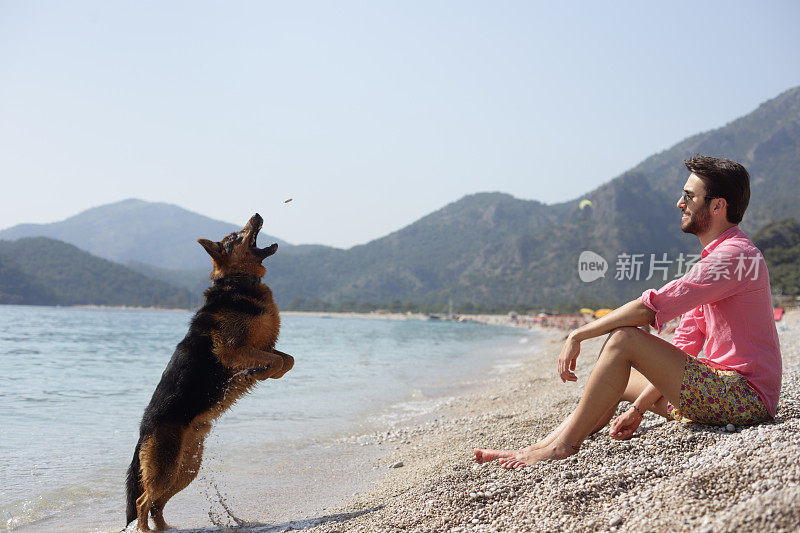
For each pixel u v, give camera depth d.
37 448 6.88
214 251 4.50
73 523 4.50
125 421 8.71
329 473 5.84
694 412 3.20
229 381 4.31
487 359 21.53
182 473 4.36
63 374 14.94
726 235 3.25
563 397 7.23
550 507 2.96
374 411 9.57
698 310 3.53
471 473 3.77
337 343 33.12
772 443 2.80
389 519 3.35
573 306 127.50
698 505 2.51
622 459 3.36
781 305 42.44
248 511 4.68
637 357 3.21
